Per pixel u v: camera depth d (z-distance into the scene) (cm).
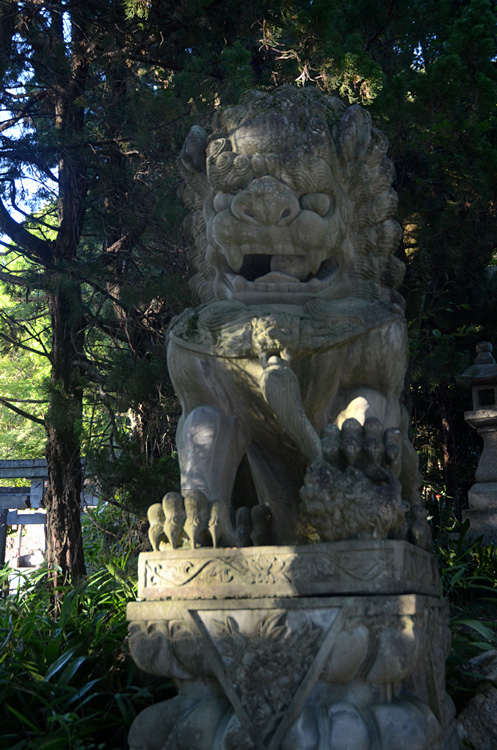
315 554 168
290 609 165
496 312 734
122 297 505
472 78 476
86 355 601
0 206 543
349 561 166
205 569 174
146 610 175
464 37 473
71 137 554
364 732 154
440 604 196
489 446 553
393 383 213
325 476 174
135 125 522
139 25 578
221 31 581
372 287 227
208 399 214
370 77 448
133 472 471
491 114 548
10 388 1421
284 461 222
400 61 631
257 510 222
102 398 530
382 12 572
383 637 160
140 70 670
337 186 217
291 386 191
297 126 211
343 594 165
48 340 668
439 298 726
